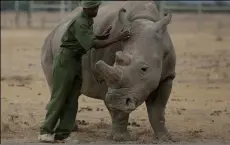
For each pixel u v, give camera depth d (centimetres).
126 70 1378
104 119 1997
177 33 6750
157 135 1580
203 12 8556
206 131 1752
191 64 3694
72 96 1553
